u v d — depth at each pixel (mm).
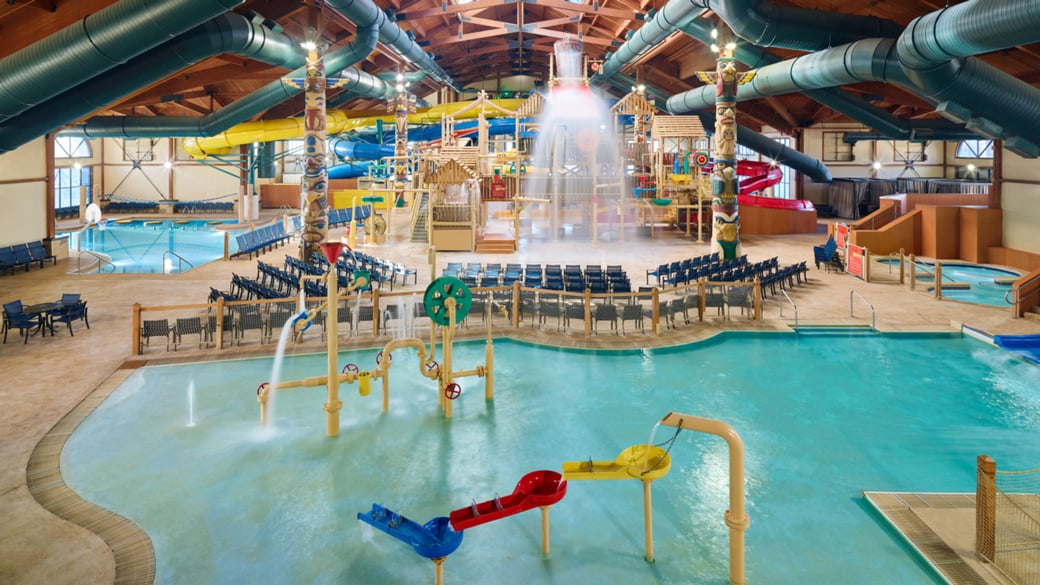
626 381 11820
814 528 6871
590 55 42469
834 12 21062
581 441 9172
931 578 5945
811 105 41812
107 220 41531
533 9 40000
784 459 8562
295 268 20828
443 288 10008
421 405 10570
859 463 8422
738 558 5746
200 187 49469
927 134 32312
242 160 43094
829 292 19672
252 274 22453
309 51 21453
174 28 13609
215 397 10805
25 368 12016
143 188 49219
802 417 10055
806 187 46656
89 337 14219
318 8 24125
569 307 15031
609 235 34656
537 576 6070
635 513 7242
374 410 10312
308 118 21578
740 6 18516
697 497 7586
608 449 8898
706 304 16062
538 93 30156
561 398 10922
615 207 37188
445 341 10023
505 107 41219
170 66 17922
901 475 8070
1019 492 7527
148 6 13141
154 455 8578
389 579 6035
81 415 9812
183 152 49094
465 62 49000
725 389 11391
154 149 48938
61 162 43969
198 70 27656
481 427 9664
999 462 8422
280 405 10500
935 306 17406
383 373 10156
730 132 23359
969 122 16188
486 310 15852
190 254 30266
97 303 17500
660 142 33094
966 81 15008
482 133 30797
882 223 29031
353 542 6633
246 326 13773
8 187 23359
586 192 32469
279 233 32000
